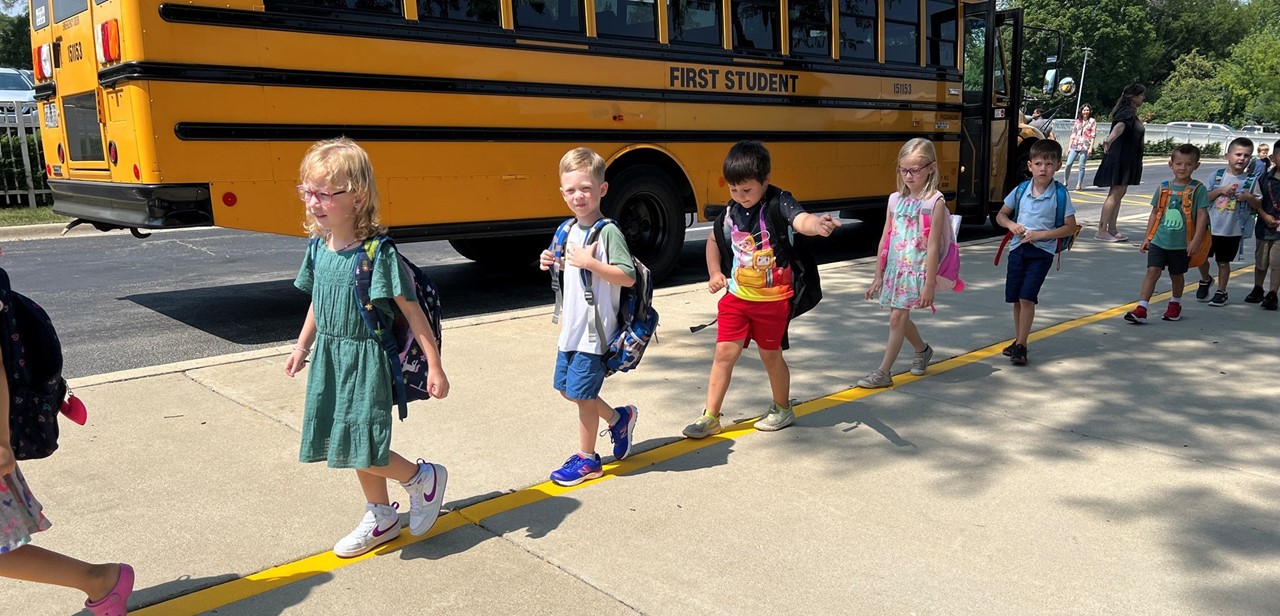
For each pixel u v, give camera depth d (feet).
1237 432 13.66
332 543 10.07
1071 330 20.39
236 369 16.58
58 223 40.42
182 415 14.06
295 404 14.64
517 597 8.93
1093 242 35.35
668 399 15.30
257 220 19.38
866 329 20.44
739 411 14.75
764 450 12.95
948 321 21.29
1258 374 16.81
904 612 8.65
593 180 10.99
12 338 7.28
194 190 18.49
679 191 27.12
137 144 18.20
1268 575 9.37
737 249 12.81
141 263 31.89
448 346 18.49
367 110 20.49
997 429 13.80
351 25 20.03
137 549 9.86
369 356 9.07
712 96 26.84
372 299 8.84
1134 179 35.12
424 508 10.00
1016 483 11.73
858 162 31.40
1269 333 20.11
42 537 10.07
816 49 29.48
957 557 9.73
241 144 18.95
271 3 19.01
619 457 12.46
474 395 15.23
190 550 9.86
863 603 8.80
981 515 10.77
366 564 9.61
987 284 26.08
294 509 10.89
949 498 11.27
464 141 22.06
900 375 16.85
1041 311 22.45
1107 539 10.16
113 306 24.06
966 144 36.19
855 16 30.55
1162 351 18.51
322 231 9.16
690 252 35.60
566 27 23.58
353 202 8.84
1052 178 17.02
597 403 11.75
